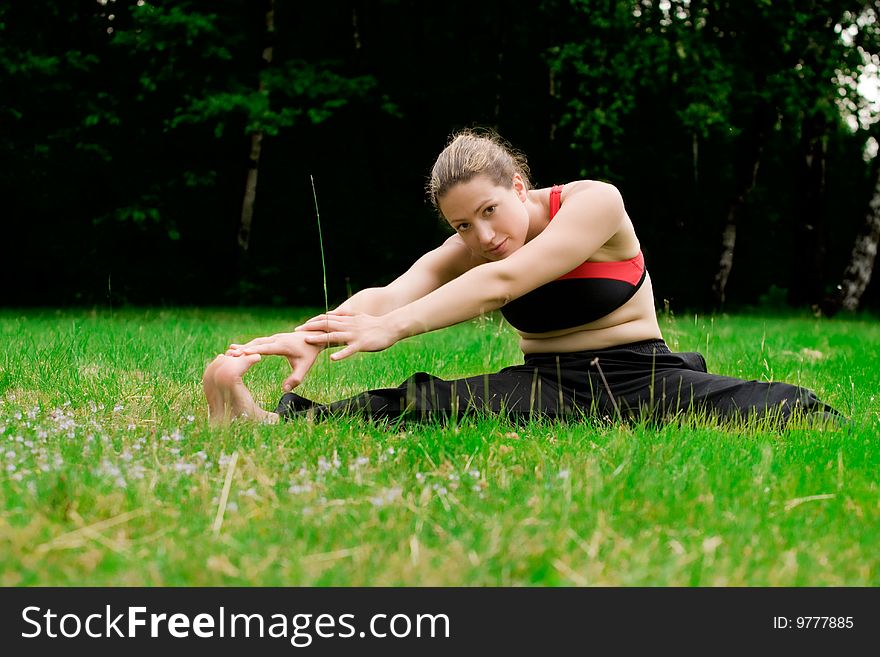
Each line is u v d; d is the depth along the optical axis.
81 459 3.73
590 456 3.96
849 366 9.01
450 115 28.28
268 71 24.84
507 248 4.85
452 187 4.70
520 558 2.72
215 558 2.66
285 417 4.82
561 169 27.70
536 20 27.02
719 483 3.58
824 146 28.48
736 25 26.06
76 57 24.44
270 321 18.28
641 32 25.41
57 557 2.69
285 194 28.88
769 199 32.94
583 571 2.68
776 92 25.50
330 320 4.65
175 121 23.28
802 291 29.34
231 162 27.94
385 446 4.22
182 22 23.16
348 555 2.76
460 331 13.63
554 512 3.10
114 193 25.94
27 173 24.97
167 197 25.91
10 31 24.55
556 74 26.34
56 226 26.34
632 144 28.67
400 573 2.65
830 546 2.97
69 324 13.59
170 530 2.91
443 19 27.89
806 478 3.79
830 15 26.28
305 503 3.17
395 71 27.94
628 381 5.15
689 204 31.02
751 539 2.98
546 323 5.25
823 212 29.02
